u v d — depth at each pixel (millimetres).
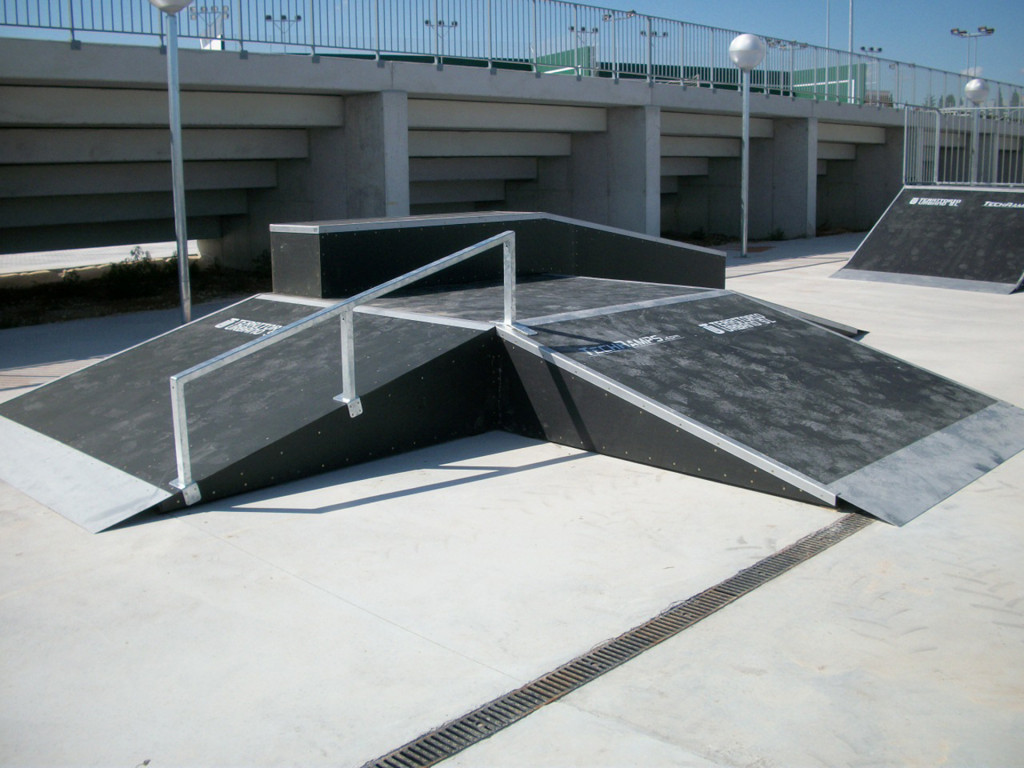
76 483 4949
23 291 14477
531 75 16391
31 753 2701
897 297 12492
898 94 26297
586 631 3352
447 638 3324
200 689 3031
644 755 2629
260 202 16922
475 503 4695
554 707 2877
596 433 5512
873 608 3500
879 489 4625
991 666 3088
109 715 2896
